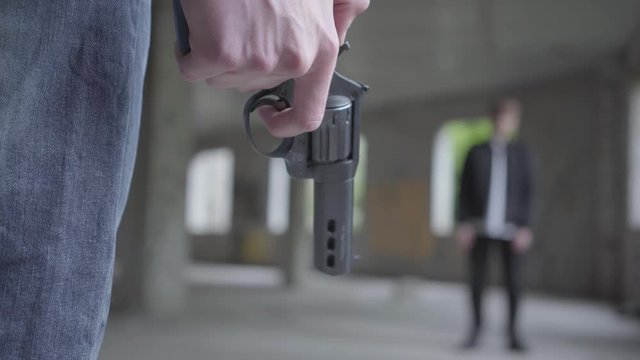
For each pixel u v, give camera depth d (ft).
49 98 1.19
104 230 1.25
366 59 28.53
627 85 25.54
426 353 12.62
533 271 30.14
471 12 22.85
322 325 16.34
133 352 11.87
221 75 1.19
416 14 23.11
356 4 1.40
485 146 12.24
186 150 18.57
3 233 1.11
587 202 28.91
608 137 27.30
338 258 1.98
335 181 1.90
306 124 1.38
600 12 22.34
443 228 34.88
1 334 1.11
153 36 18.11
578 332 16.17
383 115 37.55
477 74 30.37
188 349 12.39
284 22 1.16
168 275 18.08
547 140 30.55
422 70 30.07
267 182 45.91
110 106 1.27
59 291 1.17
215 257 48.42
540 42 25.64
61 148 1.19
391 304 22.20
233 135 48.01
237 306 20.06
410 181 35.91
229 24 1.11
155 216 17.88
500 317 18.72
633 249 24.21
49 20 1.20
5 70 1.14
